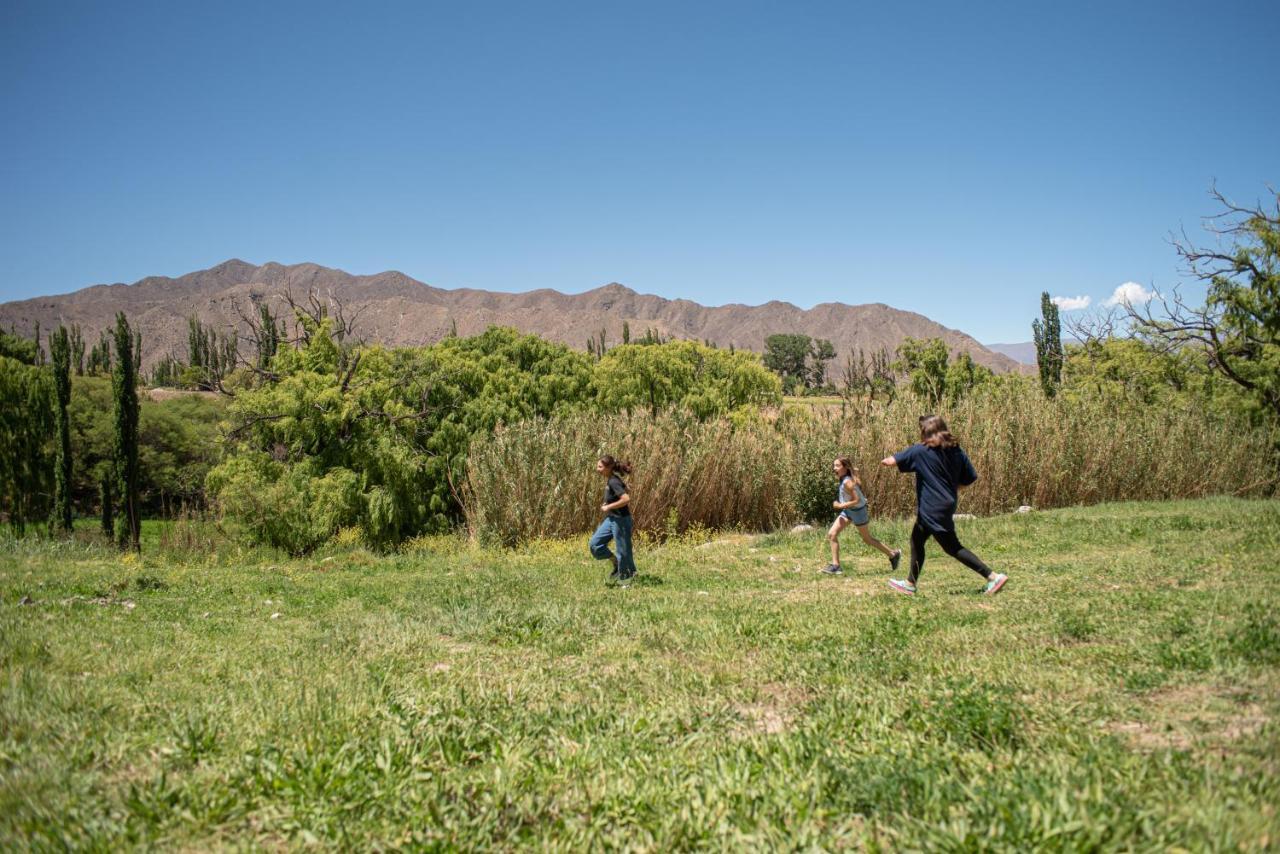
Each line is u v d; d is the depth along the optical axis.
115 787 3.78
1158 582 8.33
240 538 21.17
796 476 19.78
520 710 4.94
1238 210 23.88
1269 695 4.29
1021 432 20.52
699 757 4.02
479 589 10.86
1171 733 3.97
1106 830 2.84
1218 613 6.30
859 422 20.77
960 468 8.81
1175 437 21.84
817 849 2.97
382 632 7.87
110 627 8.55
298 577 14.19
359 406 24.70
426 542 21.59
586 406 34.03
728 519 20.02
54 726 4.59
